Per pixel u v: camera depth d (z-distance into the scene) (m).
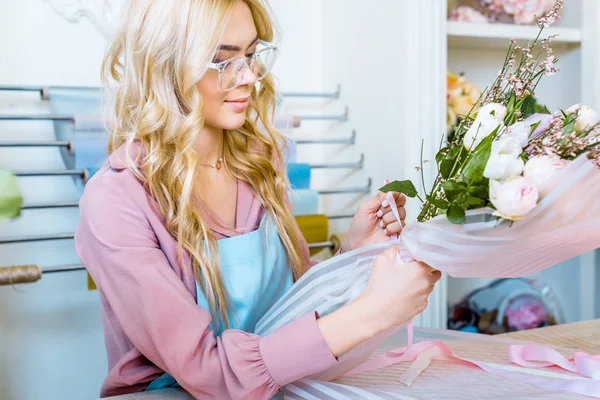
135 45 1.42
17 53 2.28
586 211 1.04
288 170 2.43
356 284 1.27
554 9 1.26
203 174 1.52
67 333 2.41
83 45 2.37
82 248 1.37
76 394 2.44
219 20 1.33
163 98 1.39
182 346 1.22
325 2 2.77
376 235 1.58
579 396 1.14
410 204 2.30
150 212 1.36
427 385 1.23
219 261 1.42
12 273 2.00
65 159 2.30
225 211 1.55
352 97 2.63
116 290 1.29
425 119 2.27
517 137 1.09
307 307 1.30
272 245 1.55
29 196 2.33
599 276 2.54
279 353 1.17
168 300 1.24
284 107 2.55
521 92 1.23
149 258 1.28
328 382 1.24
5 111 2.28
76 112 2.27
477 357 1.41
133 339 1.29
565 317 2.65
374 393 1.17
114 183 1.36
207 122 1.44
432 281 1.18
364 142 2.57
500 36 2.37
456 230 1.07
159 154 1.39
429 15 2.24
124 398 1.29
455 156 1.19
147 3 1.40
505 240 1.05
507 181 1.01
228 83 1.37
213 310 1.39
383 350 1.48
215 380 1.21
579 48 2.55
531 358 1.36
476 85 2.57
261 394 1.19
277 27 1.56
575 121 1.15
